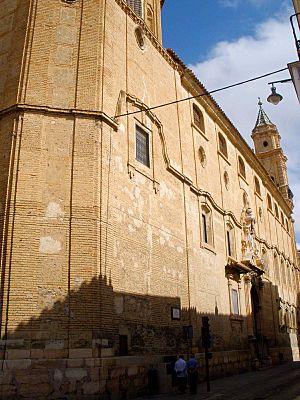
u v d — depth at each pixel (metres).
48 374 13.81
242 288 30.55
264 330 33.97
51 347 14.23
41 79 17.38
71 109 17.08
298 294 51.56
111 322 15.66
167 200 21.94
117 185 17.77
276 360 35.69
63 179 16.20
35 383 13.63
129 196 18.55
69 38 18.52
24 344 14.02
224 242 28.88
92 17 19.09
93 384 14.09
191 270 22.83
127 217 18.11
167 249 20.94
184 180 24.08
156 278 19.45
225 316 26.52
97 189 16.34
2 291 14.41
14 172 15.77
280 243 46.72
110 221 16.69
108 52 19.19
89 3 19.34
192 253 23.41
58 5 19.00
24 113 16.64
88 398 13.91
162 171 22.00
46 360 13.95
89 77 17.89
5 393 13.27
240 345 28.02
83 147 16.72
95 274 15.34
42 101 17.03
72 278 15.12
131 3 24.88
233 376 25.08
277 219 47.56
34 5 18.77
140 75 21.84
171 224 21.89
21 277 14.64
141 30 22.98
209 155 29.30
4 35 19.14
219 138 32.81
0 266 14.70
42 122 16.69
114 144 18.06
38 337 14.21
